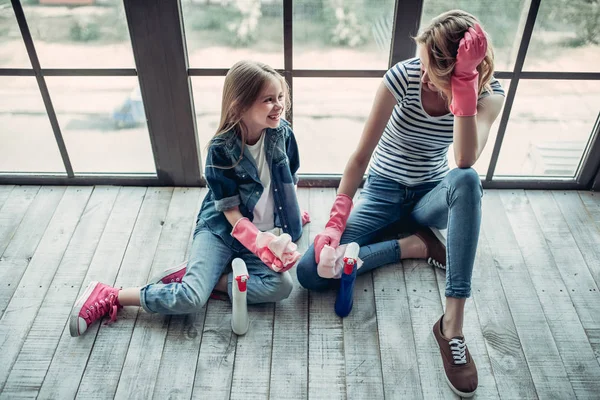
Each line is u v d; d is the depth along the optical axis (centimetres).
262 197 168
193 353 157
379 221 179
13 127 199
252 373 152
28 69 182
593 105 193
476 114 148
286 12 170
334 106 196
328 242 166
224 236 168
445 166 180
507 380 150
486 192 213
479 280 179
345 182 170
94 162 210
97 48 179
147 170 214
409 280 179
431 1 173
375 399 146
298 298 173
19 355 155
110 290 165
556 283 178
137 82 188
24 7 168
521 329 164
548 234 195
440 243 177
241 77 144
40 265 182
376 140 163
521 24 173
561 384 150
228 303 171
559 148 206
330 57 183
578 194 212
